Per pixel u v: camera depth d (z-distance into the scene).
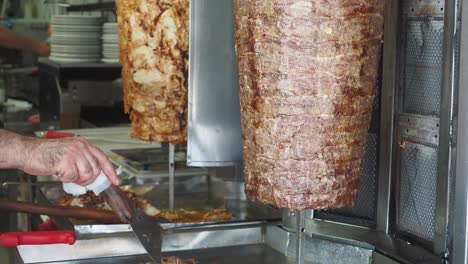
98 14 4.11
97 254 1.40
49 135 1.59
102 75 3.70
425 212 1.17
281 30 0.98
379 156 1.27
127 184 1.97
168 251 1.46
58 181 1.95
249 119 1.05
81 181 1.21
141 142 2.58
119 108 3.75
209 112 1.49
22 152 1.24
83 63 3.68
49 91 3.81
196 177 1.97
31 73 4.45
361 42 1.00
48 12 4.67
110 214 1.58
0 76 4.55
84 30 3.70
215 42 1.47
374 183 1.30
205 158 1.50
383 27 1.15
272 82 1.00
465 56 1.05
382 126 1.25
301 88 0.99
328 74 0.99
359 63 1.00
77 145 1.22
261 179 1.05
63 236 1.36
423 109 1.17
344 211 1.36
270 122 1.01
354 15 0.98
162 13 1.61
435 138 1.14
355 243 1.31
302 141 1.00
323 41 0.98
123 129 2.96
